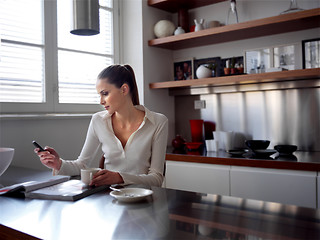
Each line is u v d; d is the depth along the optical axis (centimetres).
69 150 282
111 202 109
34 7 264
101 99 165
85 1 152
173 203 105
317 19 246
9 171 189
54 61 276
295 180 222
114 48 330
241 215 91
